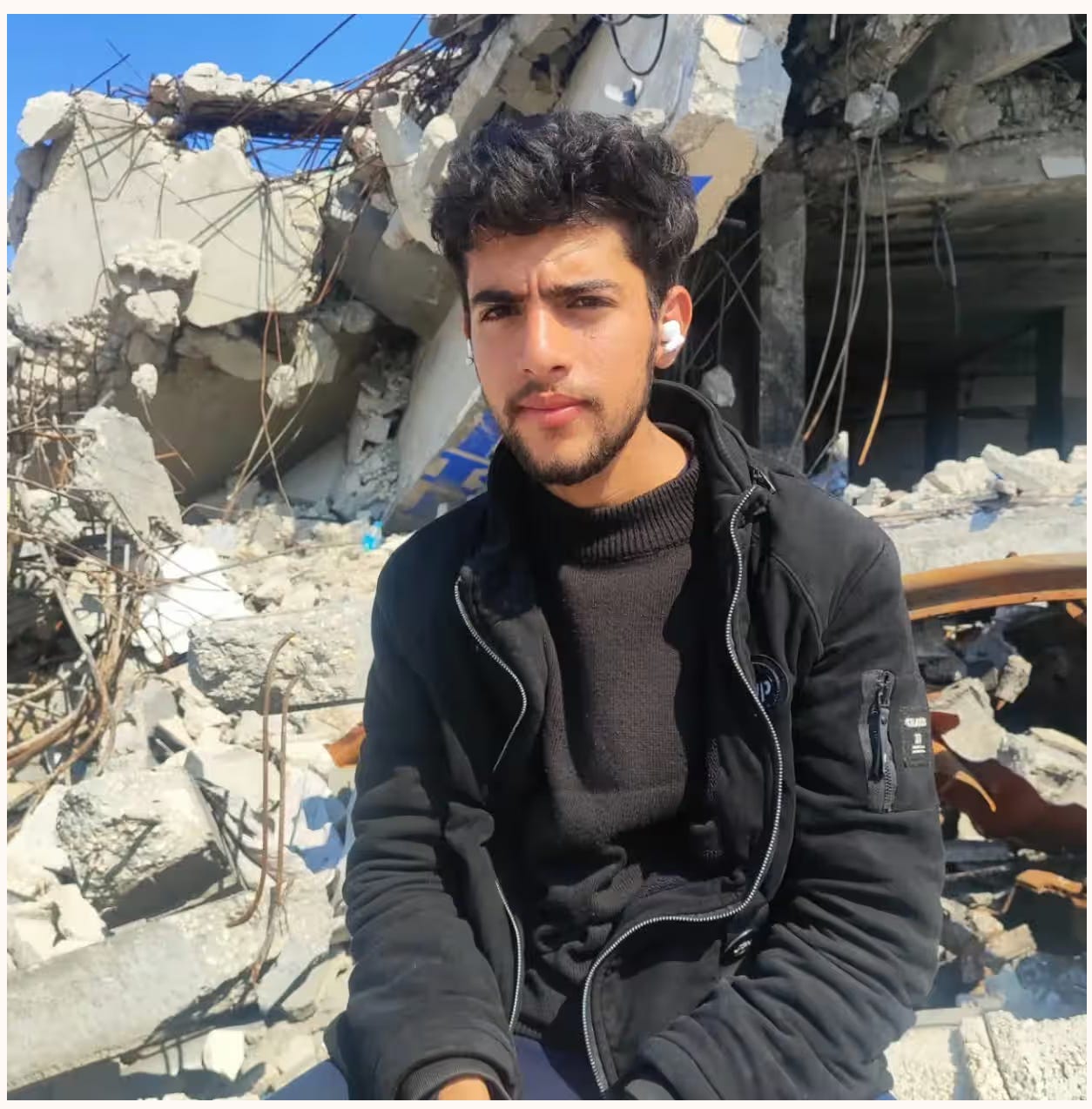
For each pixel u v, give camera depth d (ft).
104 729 14.43
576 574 5.17
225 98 24.45
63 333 24.18
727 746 4.92
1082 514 13.08
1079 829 9.97
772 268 23.39
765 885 4.92
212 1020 8.89
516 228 4.57
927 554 13.10
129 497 18.78
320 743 12.73
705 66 13.91
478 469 22.80
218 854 10.05
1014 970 9.37
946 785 10.50
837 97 21.62
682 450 5.34
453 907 5.27
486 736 5.27
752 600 4.99
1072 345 34.35
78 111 23.66
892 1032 4.55
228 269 24.50
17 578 17.56
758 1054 4.36
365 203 24.00
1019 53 20.07
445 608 5.24
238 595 17.80
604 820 5.05
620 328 4.71
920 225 26.21
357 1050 4.68
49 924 9.50
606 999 4.99
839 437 18.94
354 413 28.84
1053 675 13.23
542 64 18.88
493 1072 4.46
